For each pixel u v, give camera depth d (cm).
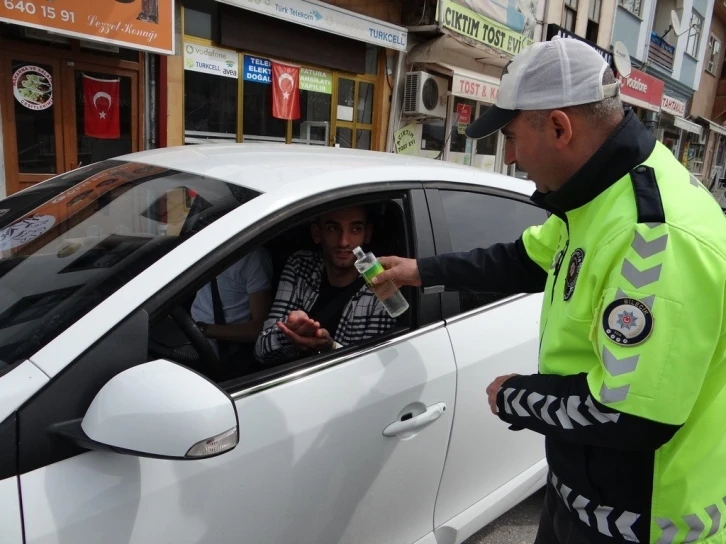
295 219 149
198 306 179
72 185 183
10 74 452
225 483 126
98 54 500
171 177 166
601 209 112
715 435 113
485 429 194
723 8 1964
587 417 106
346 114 785
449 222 196
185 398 104
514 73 119
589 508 122
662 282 98
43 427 105
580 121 114
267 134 684
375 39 736
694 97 2036
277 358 167
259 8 595
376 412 155
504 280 167
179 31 562
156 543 116
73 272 133
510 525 252
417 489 174
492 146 1098
